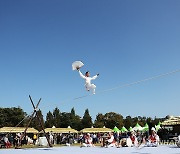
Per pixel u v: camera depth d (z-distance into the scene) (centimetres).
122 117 13350
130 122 13375
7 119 9531
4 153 2334
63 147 3538
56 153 2312
